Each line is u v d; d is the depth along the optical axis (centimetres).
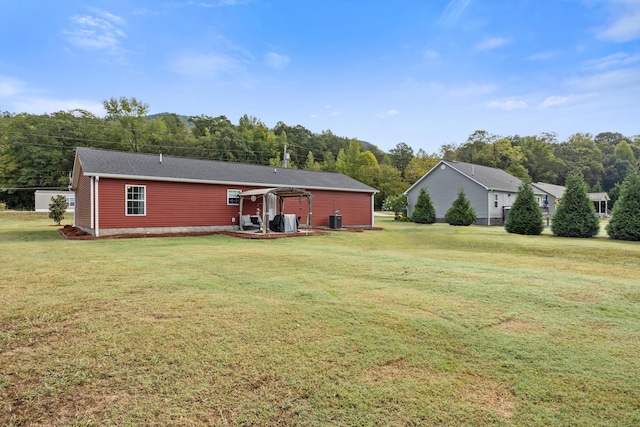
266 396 239
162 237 1369
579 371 280
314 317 399
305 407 228
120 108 4916
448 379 265
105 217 1369
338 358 297
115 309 421
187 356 298
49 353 302
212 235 1474
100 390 246
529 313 423
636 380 266
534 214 1716
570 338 348
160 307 430
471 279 608
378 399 238
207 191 1623
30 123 4272
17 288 518
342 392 245
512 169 4819
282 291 514
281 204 1744
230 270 672
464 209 2466
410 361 294
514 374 274
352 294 501
